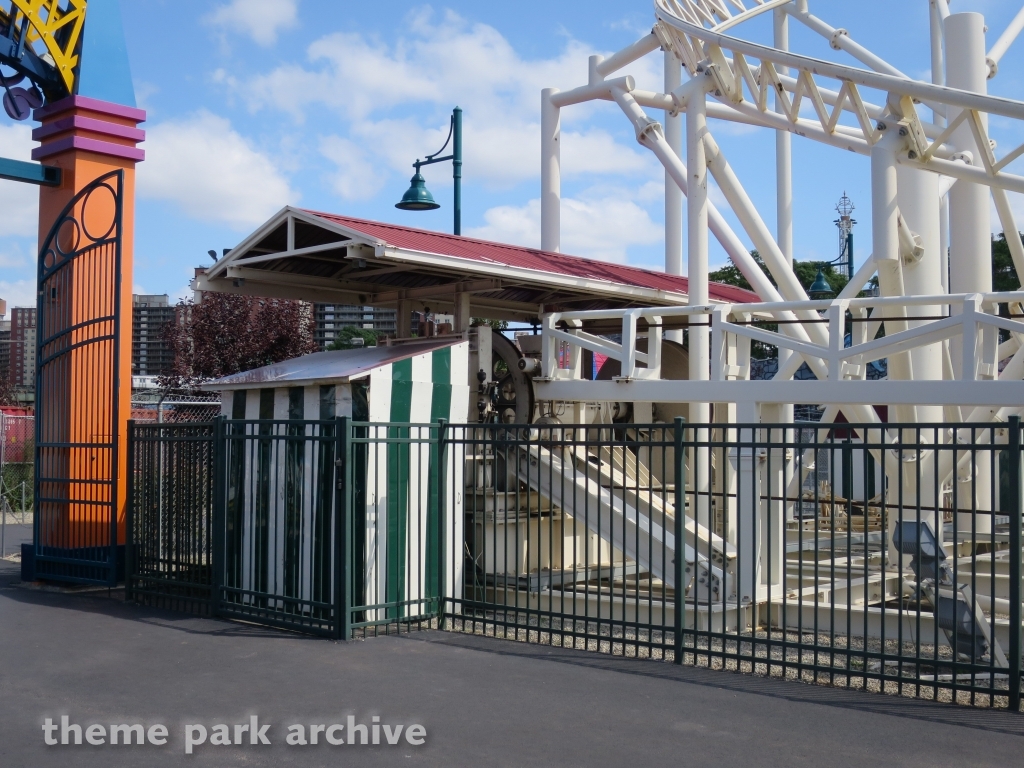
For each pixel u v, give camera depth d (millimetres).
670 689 7164
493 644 8773
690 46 14258
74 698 6902
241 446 10391
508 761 5582
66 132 12148
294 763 5551
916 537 7152
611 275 13508
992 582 7617
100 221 12117
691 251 13125
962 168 11164
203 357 28188
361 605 9188
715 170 13383
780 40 18688
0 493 20281
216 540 9992
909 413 11828
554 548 11719
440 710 6602
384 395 9805
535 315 15109
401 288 12867
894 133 11234
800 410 23094
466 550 10984
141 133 12414
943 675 7750
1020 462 6574
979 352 9703
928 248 12266
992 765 5516
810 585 10953
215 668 7793
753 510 7891
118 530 11836
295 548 9836
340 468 9008
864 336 11602
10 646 8602
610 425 8602
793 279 13203
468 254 11133
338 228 10281
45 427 12234
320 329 39156
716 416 13961
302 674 7602
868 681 7484
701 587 9781
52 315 12211
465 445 10188
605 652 8453
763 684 7332
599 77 17016
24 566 12414
